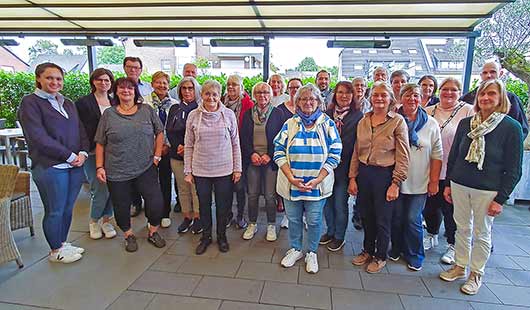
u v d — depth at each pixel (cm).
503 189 201
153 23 474
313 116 230
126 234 277
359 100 284
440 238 305
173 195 427
